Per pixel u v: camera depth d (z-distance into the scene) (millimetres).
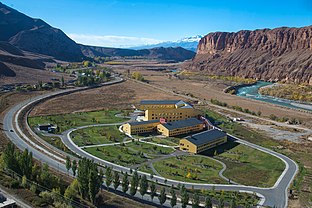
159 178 114438
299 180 116500
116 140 157125
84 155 133375
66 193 81312
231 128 190750
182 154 142625
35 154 127125
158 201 95500
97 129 174375
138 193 100312
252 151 151500
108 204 86000
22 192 77812
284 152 150625
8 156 91500
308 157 144250
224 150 152000
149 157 136250
